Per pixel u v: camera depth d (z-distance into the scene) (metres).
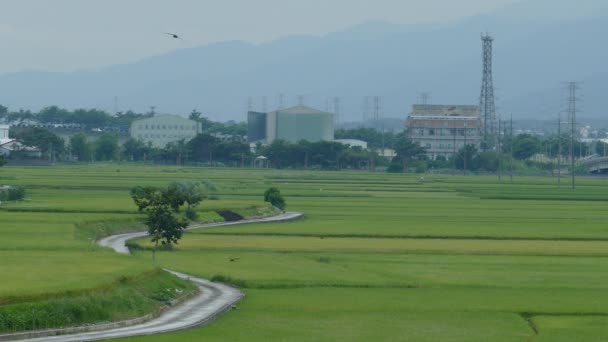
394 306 171.62
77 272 173.75
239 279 193.12
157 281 175.75
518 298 180.38
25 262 189.00
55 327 145.50
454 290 188.00
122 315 154.62
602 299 180.00
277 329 153.00
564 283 197.38
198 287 185.62
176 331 148.38
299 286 190.25
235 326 154.25
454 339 149.00
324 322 158.62
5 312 143.25
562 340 148.88
